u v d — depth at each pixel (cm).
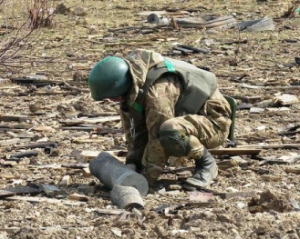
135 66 1434
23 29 3238
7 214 1386
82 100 2347
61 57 3073
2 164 1717
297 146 1812
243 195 1461
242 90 2470
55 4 4125
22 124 2103
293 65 2845
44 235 1262
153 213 1336
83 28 3691
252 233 1245
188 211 1363
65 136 1973
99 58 3088
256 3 4306
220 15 3988
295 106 2241
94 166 1509
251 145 1820
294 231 1247
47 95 2488
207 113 1499
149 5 4359
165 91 1443
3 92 2523
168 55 3108
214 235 1245
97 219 1338
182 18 3825
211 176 1524
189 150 1466
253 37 3400
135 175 1445
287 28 3600
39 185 1537
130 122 1484
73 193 1499
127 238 1248
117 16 4053
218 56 3055
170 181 1548
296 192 1496
